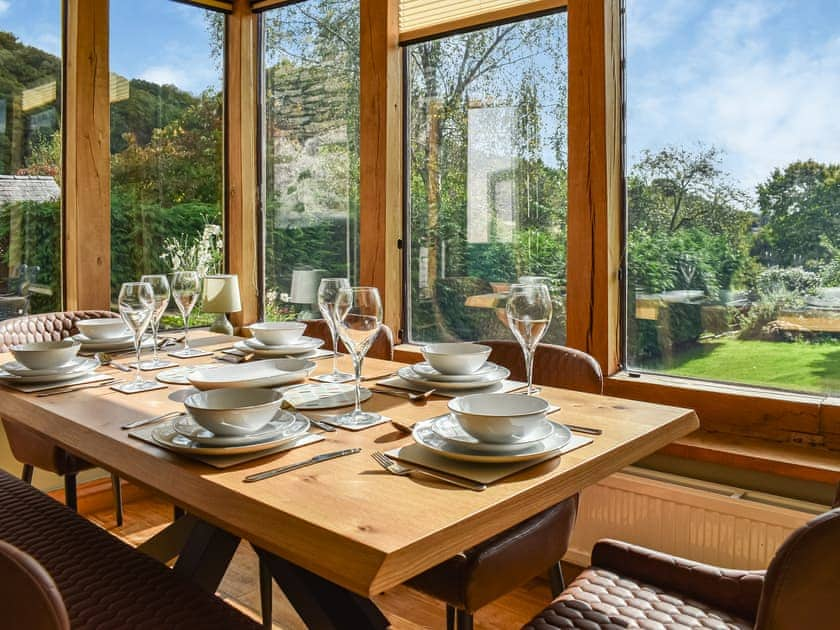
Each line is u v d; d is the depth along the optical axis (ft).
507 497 3.59
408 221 11.49
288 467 4.01
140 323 6.20
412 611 8.24
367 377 6.54
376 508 3.44
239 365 6.22
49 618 2.69
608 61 8.82
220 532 5.46
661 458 8.51
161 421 4.98
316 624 4.93
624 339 9.27
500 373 6.23
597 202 8.95
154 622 4.44
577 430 4.81
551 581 6.57
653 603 4.74
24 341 8.90
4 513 6.17
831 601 2.95
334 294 5.14
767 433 8.08
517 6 9.89
